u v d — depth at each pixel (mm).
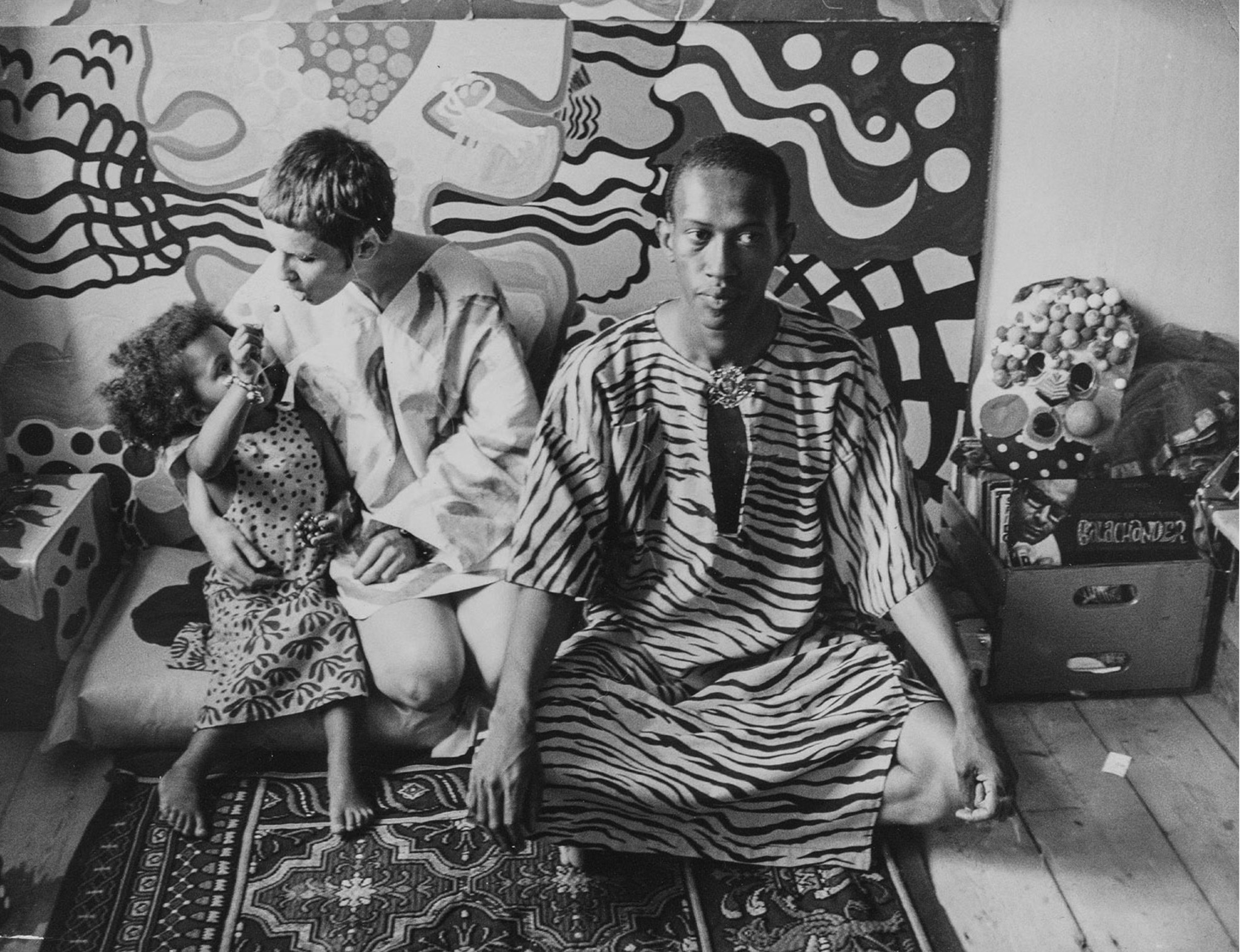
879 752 2193
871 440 2266
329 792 2439
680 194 2047
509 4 2678
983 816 2053
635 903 2219
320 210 2363
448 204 2793
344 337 2537
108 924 2168
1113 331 2725
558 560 2203
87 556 2789
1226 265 2822
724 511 2256
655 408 2217
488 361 2557
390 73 2691
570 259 2844
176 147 2721
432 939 2139
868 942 2141
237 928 2160
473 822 2391
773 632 2316
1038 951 2154
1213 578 2711
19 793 2488
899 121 2797
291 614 2508
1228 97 2701
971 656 2711
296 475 2568
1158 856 2357
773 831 2242
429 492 2561
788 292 2910
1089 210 2859
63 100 2682
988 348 2979
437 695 2441
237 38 2652
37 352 2859
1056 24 2727
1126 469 2768
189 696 2523
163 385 2551
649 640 2326
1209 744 2652
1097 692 2799
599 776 2117
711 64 2732
